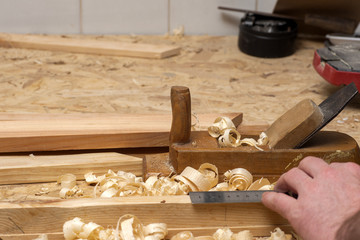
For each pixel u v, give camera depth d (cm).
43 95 201
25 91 205
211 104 197
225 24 309
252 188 123
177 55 267
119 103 195
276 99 204
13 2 294
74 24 304
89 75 229
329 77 183
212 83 223
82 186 135
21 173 134
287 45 263
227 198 108
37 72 230
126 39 297
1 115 162
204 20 308
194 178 121
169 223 109
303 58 265
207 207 108
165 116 160
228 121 137
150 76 231
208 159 127
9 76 223
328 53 197
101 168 139
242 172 124
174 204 107
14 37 275
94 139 144
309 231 88
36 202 105
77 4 299
